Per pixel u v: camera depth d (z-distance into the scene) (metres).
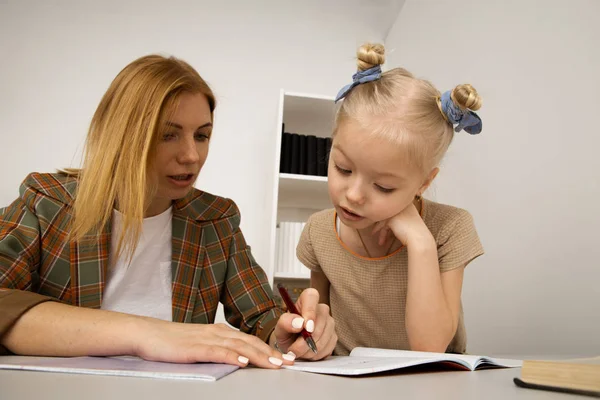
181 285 1.08
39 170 2.55
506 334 1.66
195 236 1.13
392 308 1.09
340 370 0.55
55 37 2.74
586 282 1.27
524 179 1.60
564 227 1.38
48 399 0.35
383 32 3.18
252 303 1.12
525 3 1.64
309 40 3.04
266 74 2.93
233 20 2.97
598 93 1.25
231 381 0.47
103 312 0.67
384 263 1.07
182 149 0.94
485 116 1.91
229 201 1.24
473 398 0.40
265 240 2.58
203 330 0.65
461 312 1.11
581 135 1.32
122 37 2.82
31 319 0.65
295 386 0.45
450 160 2.20
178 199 1.13
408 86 0.92
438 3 2.41
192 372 0.50
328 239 1.16
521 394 0.42
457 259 1.01
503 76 1.78
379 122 0.84
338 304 1.19
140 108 0.90
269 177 2.58
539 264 1.49
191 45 2.88
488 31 1.90
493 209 1.80
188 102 0.94
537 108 1.54
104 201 0.91
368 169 0.85
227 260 1.17
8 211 0.94
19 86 2.63
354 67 3.05
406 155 0.85
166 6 2.91
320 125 2.79
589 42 1.30
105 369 0.50
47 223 0.94
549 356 1.09
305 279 2.35
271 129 2.82
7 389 0.39
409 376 0.55
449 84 2.25
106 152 0.90
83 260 0.96
